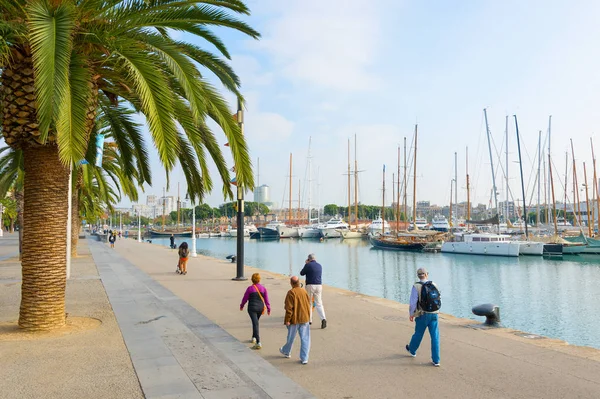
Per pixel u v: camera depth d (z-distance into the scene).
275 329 10.27
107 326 10.02
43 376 6.64
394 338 9.40
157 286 17.14
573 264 42.81
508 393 6.26
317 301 10.37
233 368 7.21
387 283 31.27
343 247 72.38
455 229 75.62
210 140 11.38
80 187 26.94
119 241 67.69
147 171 13.58
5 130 8.82
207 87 9.50
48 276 9.36
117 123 13.26
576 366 7.45
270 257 54.00
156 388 6.21
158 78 8.29
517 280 32.47
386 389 6.43
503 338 9.38
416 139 69.12
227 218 187.00
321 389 6.42
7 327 9.67
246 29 9.79
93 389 6.14
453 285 30.16
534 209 112.31
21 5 8.28
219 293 15.59
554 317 20.08
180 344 8.59
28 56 8.70
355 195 96.88
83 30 8.67
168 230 134.62
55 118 6.98
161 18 9.30
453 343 8.96
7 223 100.38
